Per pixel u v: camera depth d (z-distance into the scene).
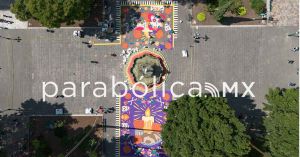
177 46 70.81
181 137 60.03
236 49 70.88
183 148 59.41
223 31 70.94
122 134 70.62
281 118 61.41
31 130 70.12
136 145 70.56
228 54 70.88
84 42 70.69
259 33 70.94
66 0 61.72
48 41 70.69
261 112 70.62
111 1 70.75
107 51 70.69
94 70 70.69
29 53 70.56
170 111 62.69
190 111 61.19
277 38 70.94
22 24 70.56
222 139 58.12
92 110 70.62
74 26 70.62
